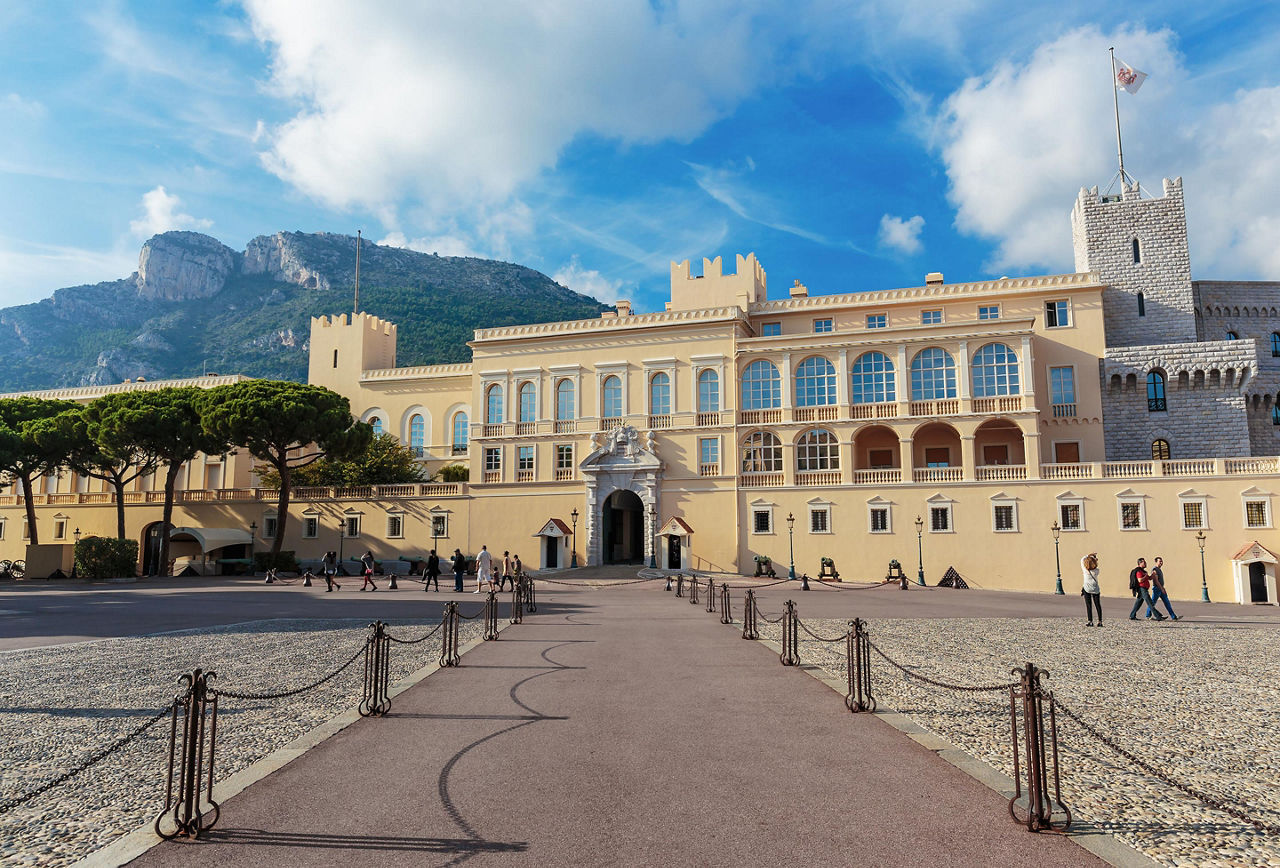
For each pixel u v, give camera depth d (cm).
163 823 765
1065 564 4806
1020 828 745
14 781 909
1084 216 6050
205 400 5744
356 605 3316
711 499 5628
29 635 2267
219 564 6172
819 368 5572
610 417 6000
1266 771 953
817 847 696
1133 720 1218
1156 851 694
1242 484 4528
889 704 1315
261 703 1338
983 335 5206
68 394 8025
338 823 759
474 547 6066
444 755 988
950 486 5100
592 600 3725
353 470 6462
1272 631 2498
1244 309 6347
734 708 1252
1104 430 5491
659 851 686
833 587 4700
